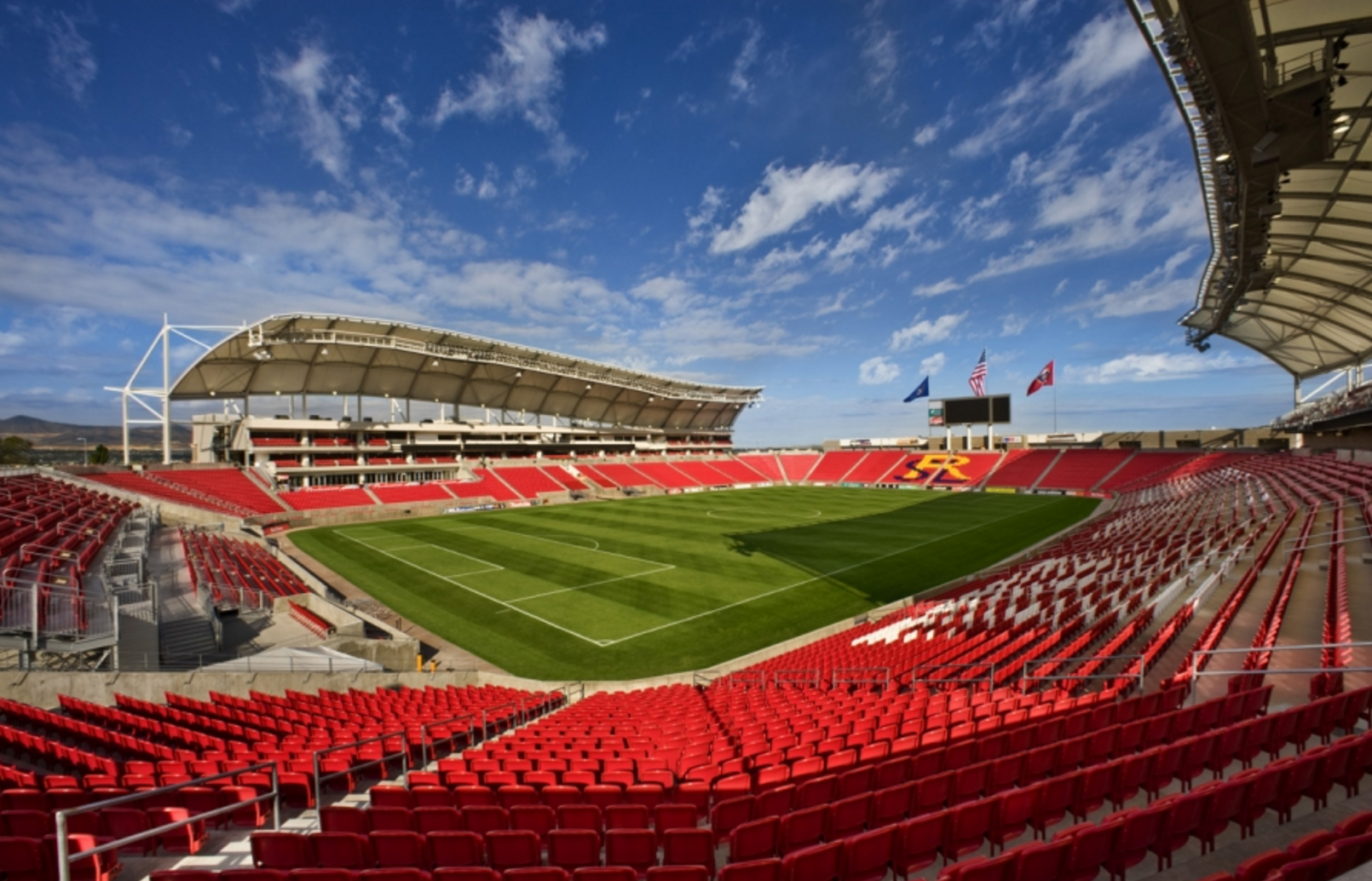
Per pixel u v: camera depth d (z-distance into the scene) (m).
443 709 12.70
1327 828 5.67
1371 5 12.50
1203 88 13.55
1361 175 19.19
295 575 28.05
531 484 65.75
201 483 45.78
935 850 5.43
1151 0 12.45
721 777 7.87
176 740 10.27
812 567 31.92
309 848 5.75
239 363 51.50
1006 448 87.88
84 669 14.27
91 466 41.91
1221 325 38.44
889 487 81.56
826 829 5.84
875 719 9.73
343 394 60.19
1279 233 25.22
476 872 4.71
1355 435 49.12
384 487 54.59
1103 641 14.85
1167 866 5.18
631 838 5.68
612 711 12.96
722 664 19.23
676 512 54.62
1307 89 13.08
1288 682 9.98
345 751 9.30
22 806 6.78
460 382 66.31
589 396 79.12
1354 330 39.88
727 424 105.25
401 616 23.86
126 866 6.38
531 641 21.34
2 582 14.19
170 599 21.45
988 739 7.42
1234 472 48.62
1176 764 6.44
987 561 33.03
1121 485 65.44
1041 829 5.89
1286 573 16.50
